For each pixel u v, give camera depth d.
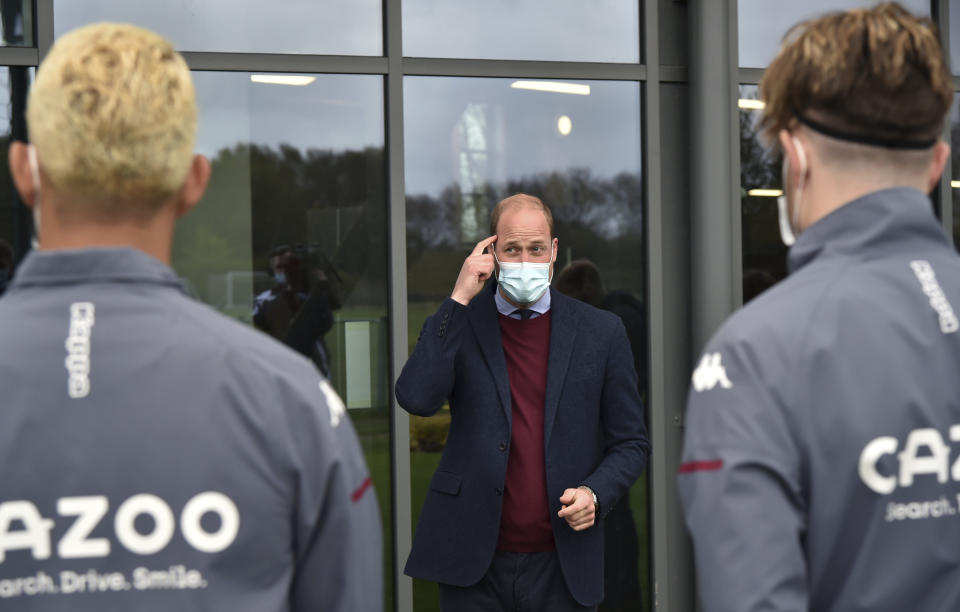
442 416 3.51
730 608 0.97
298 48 3.38
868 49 1.06
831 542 1.00
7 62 3.06
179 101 0.99
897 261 1.07
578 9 3.66
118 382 0.93
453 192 3.54
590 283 3.69
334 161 3.43
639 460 2.42
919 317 1.04
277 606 0.96
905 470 1.00
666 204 3.74
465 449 2.43
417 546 2.46
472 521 2.38
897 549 0.99
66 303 0.95
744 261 3.76
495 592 2.40
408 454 3.46
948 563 1.01
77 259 0.96
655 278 3.70
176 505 0.92
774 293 1.09
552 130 3.65
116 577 0.91
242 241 3.35
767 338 1.03
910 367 1.02
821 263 1.08
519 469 2.40
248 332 1.02
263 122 3.36
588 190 3.69
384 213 3.49
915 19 1.10
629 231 3.73
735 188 3.67
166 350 0.95
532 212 2.45
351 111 3.45
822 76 1.08
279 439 0.96
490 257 2.48
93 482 0.91
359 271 3.47
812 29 1.12
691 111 3.69
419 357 2.41
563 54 3.65
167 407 0.93
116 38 0.99
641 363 3.74
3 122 3.09
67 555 0.90
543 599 2.38
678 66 3.74
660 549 3.68
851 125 1.07
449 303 2.45
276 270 3.38
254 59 3.31
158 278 0.99
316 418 0.99
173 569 0.91
